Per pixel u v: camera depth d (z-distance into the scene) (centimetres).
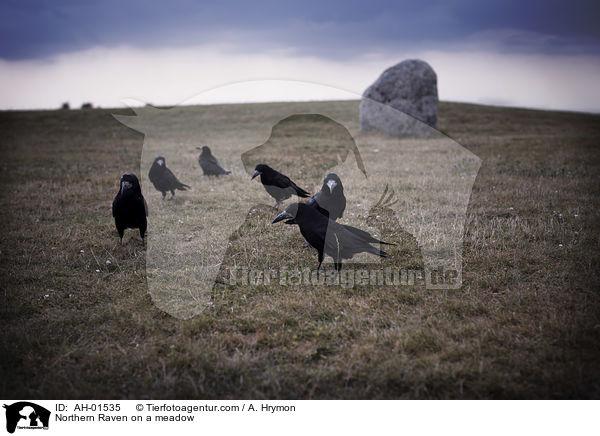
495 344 313
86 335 343
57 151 1279
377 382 280
